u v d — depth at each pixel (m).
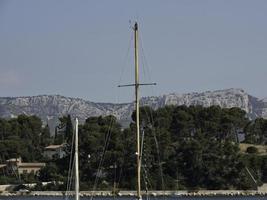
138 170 190.12
